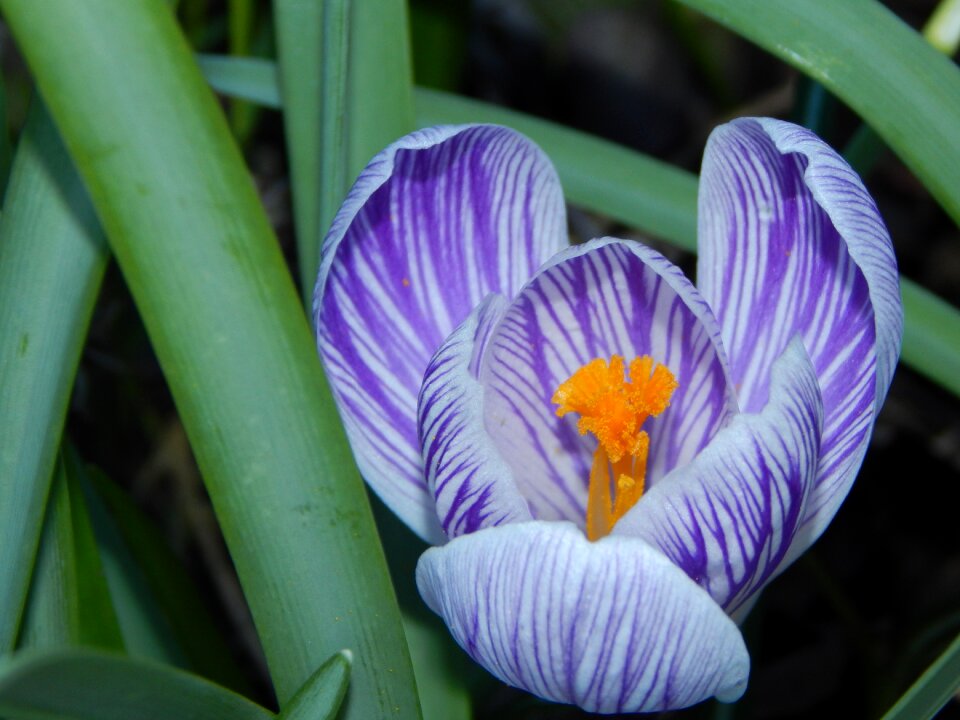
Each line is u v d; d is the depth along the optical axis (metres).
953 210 0.18
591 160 0.20
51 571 0.18
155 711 0.15
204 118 0.16
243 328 0.16
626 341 0.18
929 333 0.19
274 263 0.16
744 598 0.16
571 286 0.18
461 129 0.17
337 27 0.18
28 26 0.16
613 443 0.18
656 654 0.15
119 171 0.16
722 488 0.16
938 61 0.18
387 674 0.16
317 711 0.16
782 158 0.17
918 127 0.18
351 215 0.17
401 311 0.18
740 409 0.18
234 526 0.16
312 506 0.16
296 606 0.16
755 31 0.18
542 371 0.18
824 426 0.17
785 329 0.18
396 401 0.18
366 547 0.16
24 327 0.17
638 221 0.20
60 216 0.17
